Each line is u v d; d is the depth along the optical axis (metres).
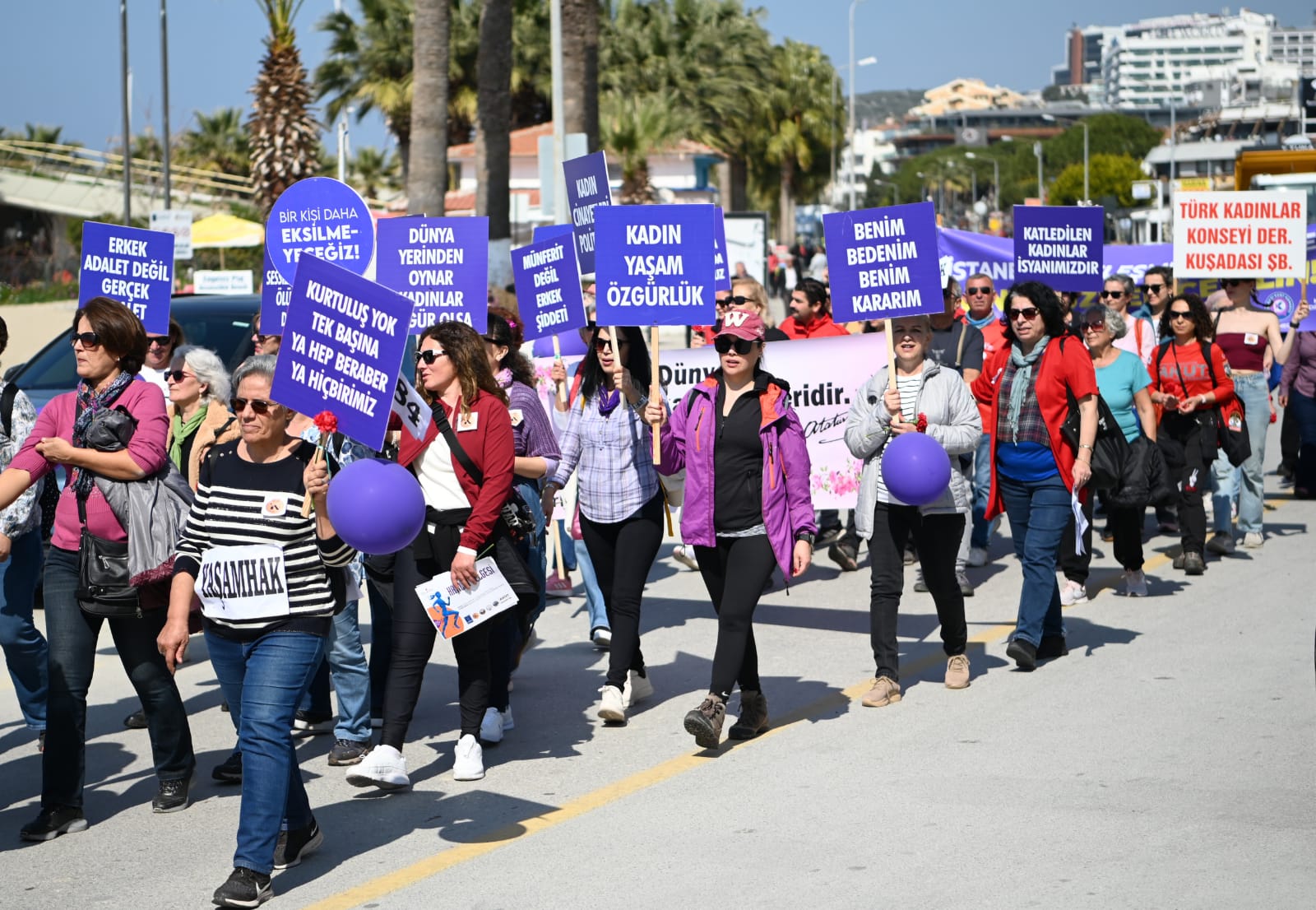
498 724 8.05
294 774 6.24
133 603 6.72
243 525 5.92
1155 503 11.09
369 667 8.46
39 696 7.72
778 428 7.73
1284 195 13.68
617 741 8.08
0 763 8.01
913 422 8.45
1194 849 6.02
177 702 7.03
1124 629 10.23
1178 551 13.24
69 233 55.84
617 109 51.47
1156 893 5.57
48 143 63.25
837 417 12.59
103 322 6.64
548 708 8.84
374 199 65.50
